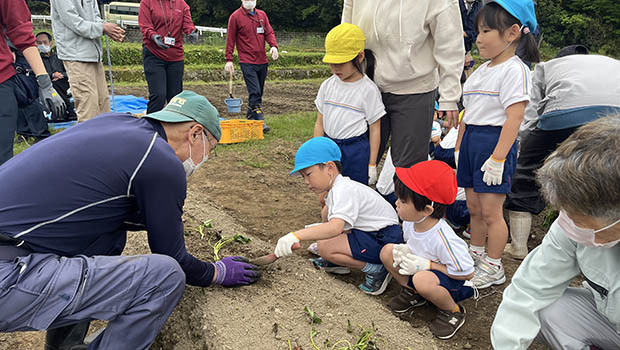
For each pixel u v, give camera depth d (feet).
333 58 10.68
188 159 7.45
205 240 11.10
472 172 10.48
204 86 47.39
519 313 7.02
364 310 9.07
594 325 7.01
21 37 11.85
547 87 11.66
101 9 20.29
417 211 8.68
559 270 6.79
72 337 7.32
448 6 10.41
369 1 11.25
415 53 10.97
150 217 6.66
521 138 12.30
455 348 8.75
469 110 10.36
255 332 7.86
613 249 6.08
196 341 7.91
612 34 143.64
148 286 6.41
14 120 12.08
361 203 9.95
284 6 155.94
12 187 5.99
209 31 87.51
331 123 11.63
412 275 9.48
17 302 5.68
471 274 8.76
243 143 21.91
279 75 64.44
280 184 16.80
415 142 11.63
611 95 10.66
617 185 4.57
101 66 18.39
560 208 5.27
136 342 6.50
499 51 9.66
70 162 6.15
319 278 9.96
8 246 5.91
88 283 6.04
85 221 6.31
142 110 28.94
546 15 142.92
